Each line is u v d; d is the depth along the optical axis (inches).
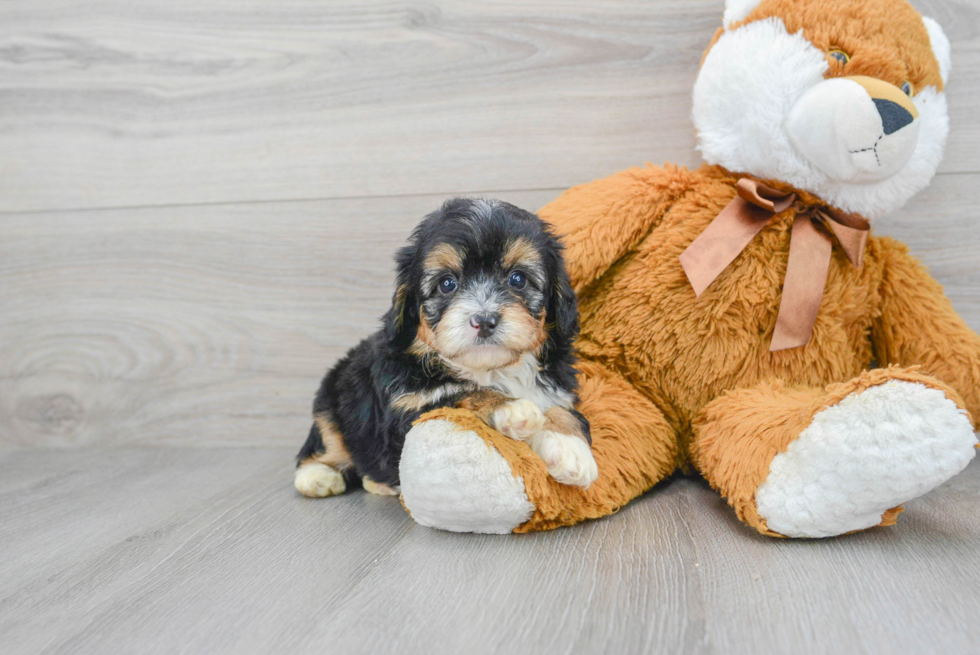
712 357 27.9
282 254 34.9
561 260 26.5
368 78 33.9
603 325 28.9
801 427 23.6
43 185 35.7
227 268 35.2
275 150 34.6
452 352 24.6
